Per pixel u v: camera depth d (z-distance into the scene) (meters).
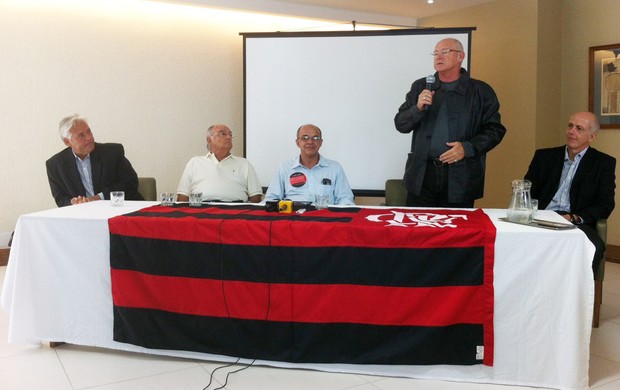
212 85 5.05
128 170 3.77
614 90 4.56
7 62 4.25
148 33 4.73
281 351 2.37
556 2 4.83
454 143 2.89
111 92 4.62
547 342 2.17
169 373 2.38
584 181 3.24
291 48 4.81
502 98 5.01
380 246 2.24
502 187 5.07
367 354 2.29
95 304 2.57
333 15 5.21
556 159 3.40
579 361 2.14
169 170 4.93
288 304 2.33
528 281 2.16
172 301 2.45
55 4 4.36
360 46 4.73
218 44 5.05
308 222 2.32
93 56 4.53
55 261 2.58
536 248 2.14
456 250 2.20
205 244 2.39
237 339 2.40
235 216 2.51
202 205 2.94
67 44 4.43
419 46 4.64
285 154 4.89
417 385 2.24
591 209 3.13
